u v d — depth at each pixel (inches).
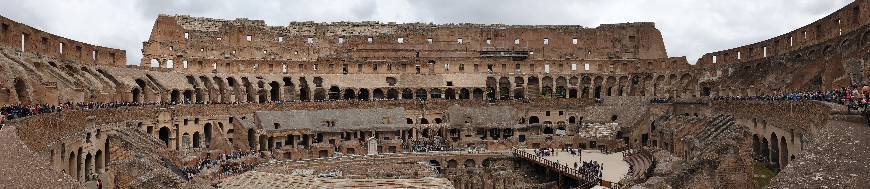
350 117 3794.3
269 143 3489.2
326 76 4352.9
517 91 4653.1
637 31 4970.5
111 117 2549.2
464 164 3368.6
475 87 4490.7
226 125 3609.7
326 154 3376.0
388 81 4480.8
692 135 2770.7
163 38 4192.9
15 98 2133.4
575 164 2874.0
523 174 3137.3
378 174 2566.4
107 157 2400.3
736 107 2923.2
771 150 2338.8
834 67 2613.2
